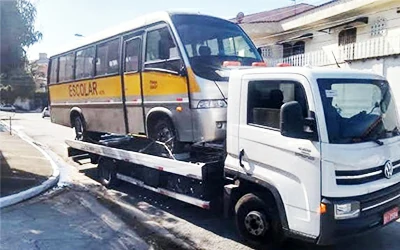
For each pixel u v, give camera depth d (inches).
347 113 181.8
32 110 2154.3
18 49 350.9
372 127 186.2
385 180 185.8
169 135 276.2
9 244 201.8
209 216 264.7
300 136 177.5
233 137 212.2
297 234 181.2
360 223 175.2
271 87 194.4
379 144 184.5
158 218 260.2
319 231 171.9
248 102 204.7
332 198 170.4
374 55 737.6
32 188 306.0
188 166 238.1
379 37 746.2
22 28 339.6
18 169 380.2
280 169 187.5
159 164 267.4
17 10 334.0
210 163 229.9
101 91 349.4
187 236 227.3
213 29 281.1
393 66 687.7
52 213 259.6
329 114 175.2
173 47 261.4
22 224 233.5
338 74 187.2
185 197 247.8
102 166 355.3
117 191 332.2
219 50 276.2
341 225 170.6
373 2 736.3
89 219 251.6
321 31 883.4
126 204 292.8
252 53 294.7
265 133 194.1
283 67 194.5
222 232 234.1
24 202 281.1
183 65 252.4
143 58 289.0
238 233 219.1
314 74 180.9
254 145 199.9
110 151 333.7
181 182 254.8
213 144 248.7
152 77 280.5
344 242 215.2
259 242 203.0
